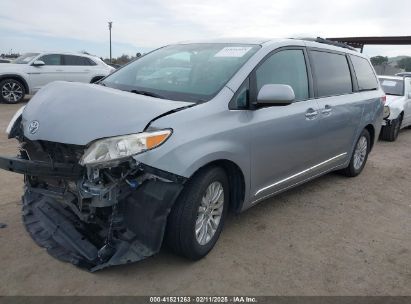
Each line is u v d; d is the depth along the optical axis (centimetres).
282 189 434
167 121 301
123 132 287
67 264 318
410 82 1076
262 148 376
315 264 345
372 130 623
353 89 554
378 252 374
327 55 503
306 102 442
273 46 408
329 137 489
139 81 397
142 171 290
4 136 751
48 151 309
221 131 331
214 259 341
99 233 324
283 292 303
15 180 501
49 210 362
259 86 377
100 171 288
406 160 756
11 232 364
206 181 321
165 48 462
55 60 1359
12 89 1293
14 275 303
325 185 563
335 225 428
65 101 327
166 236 318
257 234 393
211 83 362
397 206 499
